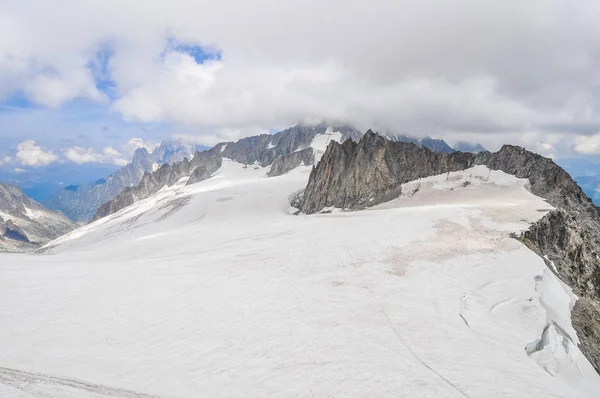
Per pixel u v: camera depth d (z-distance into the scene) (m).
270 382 21.41
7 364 22.53
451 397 19.95
